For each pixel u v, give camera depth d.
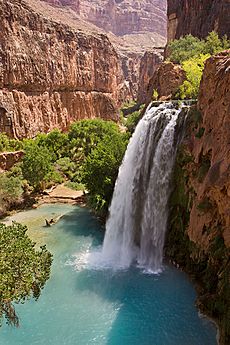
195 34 56.38
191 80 37.81
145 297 20.12
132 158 28.94
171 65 43.69
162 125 26.30
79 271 23.50
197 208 20.41
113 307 19.44
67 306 19.64
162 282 21.64
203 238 19.97
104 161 32.00
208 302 18.12
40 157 40.62
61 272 23.36
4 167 43.78
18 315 18.92
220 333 16.17
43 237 29.39
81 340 16.97
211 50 42.50
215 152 18.86
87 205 38.09
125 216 27.97
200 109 22.48
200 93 22.84
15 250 14.26
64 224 32.66
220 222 18.78
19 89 56.75
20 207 38.00
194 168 21.77
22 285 13.79
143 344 16.62
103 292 20.86
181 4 61.75
